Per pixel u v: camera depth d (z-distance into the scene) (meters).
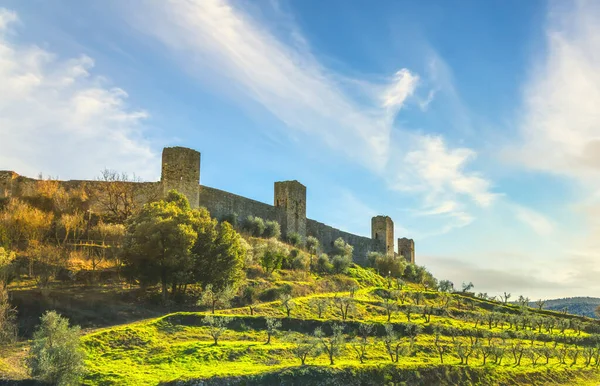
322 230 126.56
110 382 43.62
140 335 53.12
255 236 102.06
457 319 80.12
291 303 65.25
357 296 82.75
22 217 74.62
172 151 91.44
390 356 56.97
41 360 41.50
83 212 84.56
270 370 47.75
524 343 71.94
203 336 56.09
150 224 67.62
